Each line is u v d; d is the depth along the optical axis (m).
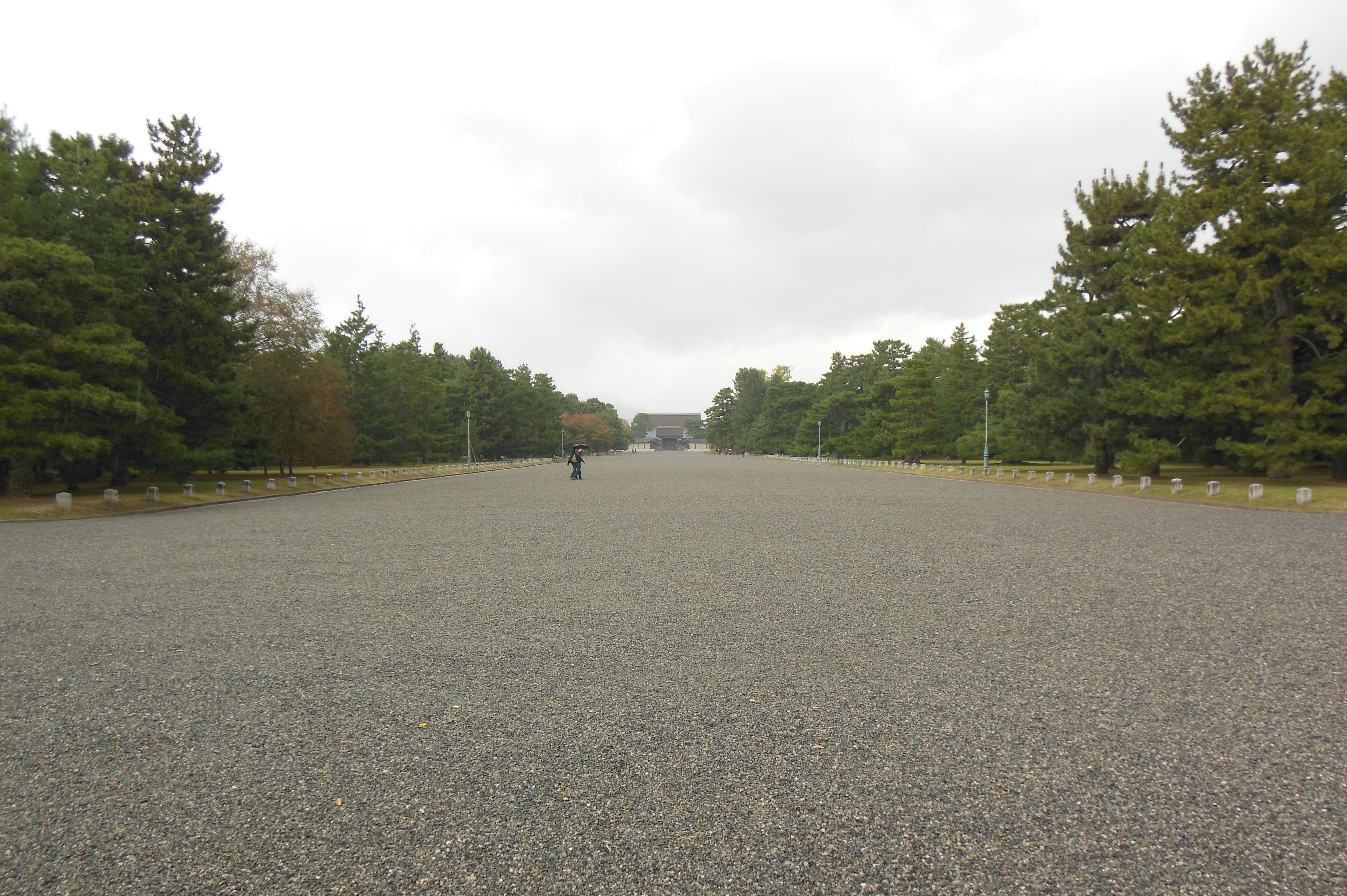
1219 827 3.18
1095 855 2.97
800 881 2.81
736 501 24.12
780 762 3.84
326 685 5.13
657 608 7.61
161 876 2.85
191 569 10.29
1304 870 2.85
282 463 39.09
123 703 4.77
